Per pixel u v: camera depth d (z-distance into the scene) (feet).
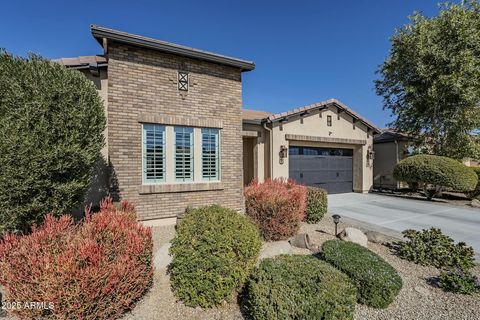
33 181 13.60
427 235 16.85
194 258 10.99
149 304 11.28
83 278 8.63
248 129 38.55
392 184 54.08
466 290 12.19
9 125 12.99
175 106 24.76
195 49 24.77
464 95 40.37
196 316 10.58
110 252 10.13
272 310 8.77
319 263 11.22
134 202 22.77
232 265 11.19
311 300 8.79
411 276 14.23
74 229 11.13
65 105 14.61
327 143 45.91
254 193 20.31
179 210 24.86
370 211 32.22
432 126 46.93
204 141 26.66
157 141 24.14
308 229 22.79
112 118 21.98
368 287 11.29
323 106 43.32
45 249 9.31
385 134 59.72
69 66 21.61
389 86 52.65
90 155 15.76
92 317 8.98
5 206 13.26
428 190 41.45
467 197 42.55
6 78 13.58
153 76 23.72
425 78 44.50
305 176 43.57
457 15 41.37
